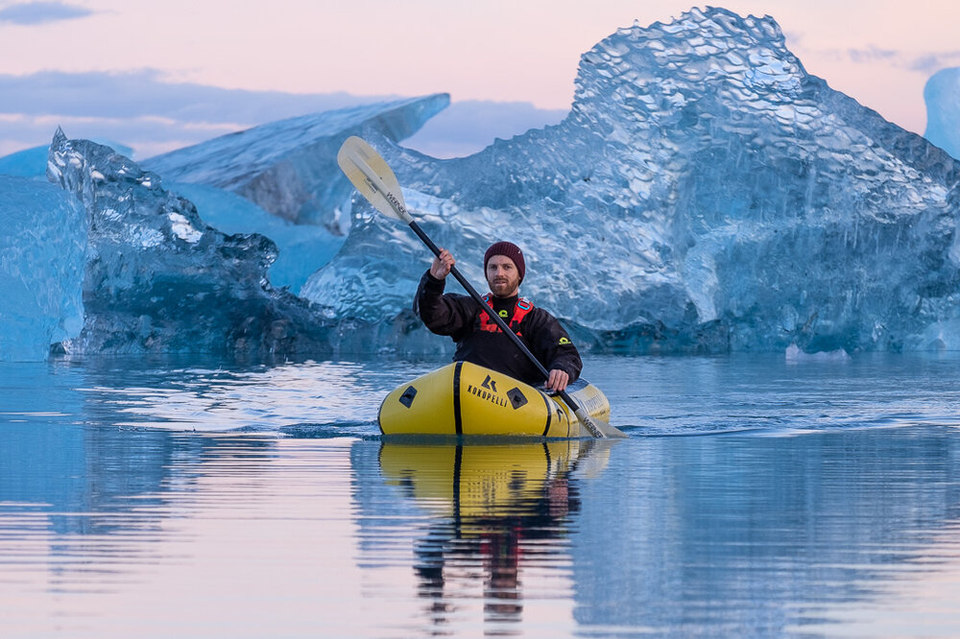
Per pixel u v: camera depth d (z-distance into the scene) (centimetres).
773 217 3625
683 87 3781
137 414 1344
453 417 1093
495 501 711
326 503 699
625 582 503
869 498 732
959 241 3584
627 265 3541
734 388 1870
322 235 4003
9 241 2453
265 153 4416
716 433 1189
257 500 708
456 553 557
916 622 444
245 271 3109
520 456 962
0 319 2445
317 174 4300
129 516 652
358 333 3166
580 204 3616
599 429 1140
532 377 1170
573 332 3288
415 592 487
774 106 3738
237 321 3048
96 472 838
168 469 855
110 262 2984
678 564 536
